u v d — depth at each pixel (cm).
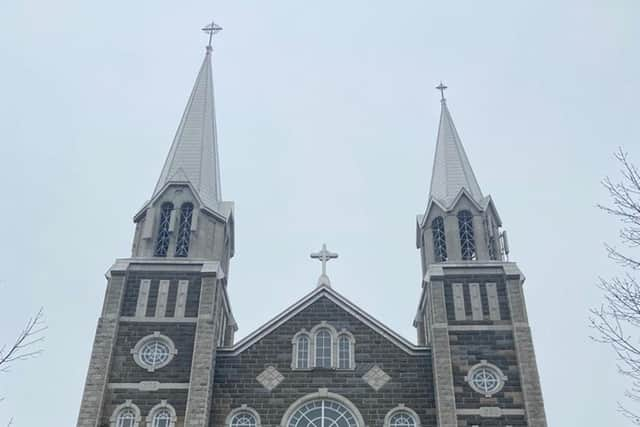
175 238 4897
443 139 5709
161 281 4656
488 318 4522
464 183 5281
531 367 4294
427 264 5000
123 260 4725
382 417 4247
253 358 4469
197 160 5366
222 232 5094
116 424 4150
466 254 4938
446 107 6053
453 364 4344
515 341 4403
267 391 4344
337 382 4366
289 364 4438
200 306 4525
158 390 4250
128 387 4259
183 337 4447
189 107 5834
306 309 4641
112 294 4559
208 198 5200
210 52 6400
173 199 5081
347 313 4622
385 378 4378
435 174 5509
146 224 4953
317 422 4241
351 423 4238
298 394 4328
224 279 4922
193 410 4128
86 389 4203
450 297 4609
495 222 5234
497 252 5078
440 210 5112
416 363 4441
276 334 4550
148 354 4394
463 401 4216
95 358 4309
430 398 4316
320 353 4497
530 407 4162
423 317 5191
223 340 4947
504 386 4272
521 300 4556
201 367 4281
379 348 4491
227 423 4244
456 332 4466
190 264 4719
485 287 4650
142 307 4556
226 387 4359
